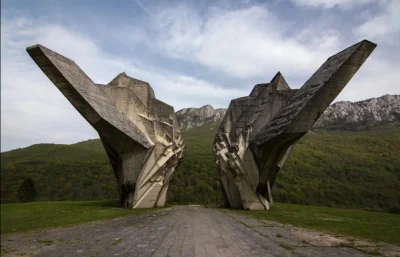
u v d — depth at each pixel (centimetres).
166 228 1171
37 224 1369
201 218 1608
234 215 1822
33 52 1570
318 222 1411
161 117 2833
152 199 2469
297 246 806
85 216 1628
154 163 2458
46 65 1622
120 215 1706
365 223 1386
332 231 1112
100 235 998
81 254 707
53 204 2572
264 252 727
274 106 2389
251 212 2084
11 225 1380
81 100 1756
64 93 1727
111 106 2067
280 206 2656
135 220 1466
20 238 966
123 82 2586
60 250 756
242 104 2658
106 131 2005
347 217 1700
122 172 2330
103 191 5231
